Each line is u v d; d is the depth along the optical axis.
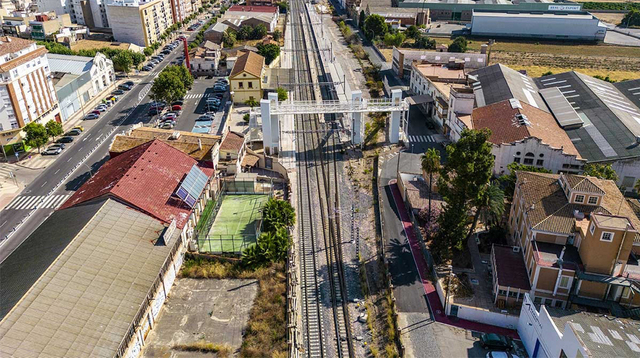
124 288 58.62
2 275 60.81
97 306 55.38
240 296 66.69
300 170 102.56
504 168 94.75
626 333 52.25
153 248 65.88
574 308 60.91
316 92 148.25
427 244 78.31
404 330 62.84
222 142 96.06
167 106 135.50
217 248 75.19
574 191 66.44
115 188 72.88
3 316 51.38
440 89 123.81
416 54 157.12
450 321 64.50
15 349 48.28
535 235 65.25
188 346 57.97
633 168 91.31
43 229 70.06
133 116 129.75
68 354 49.47
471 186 71.62
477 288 68.94
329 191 94.75
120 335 52.84
